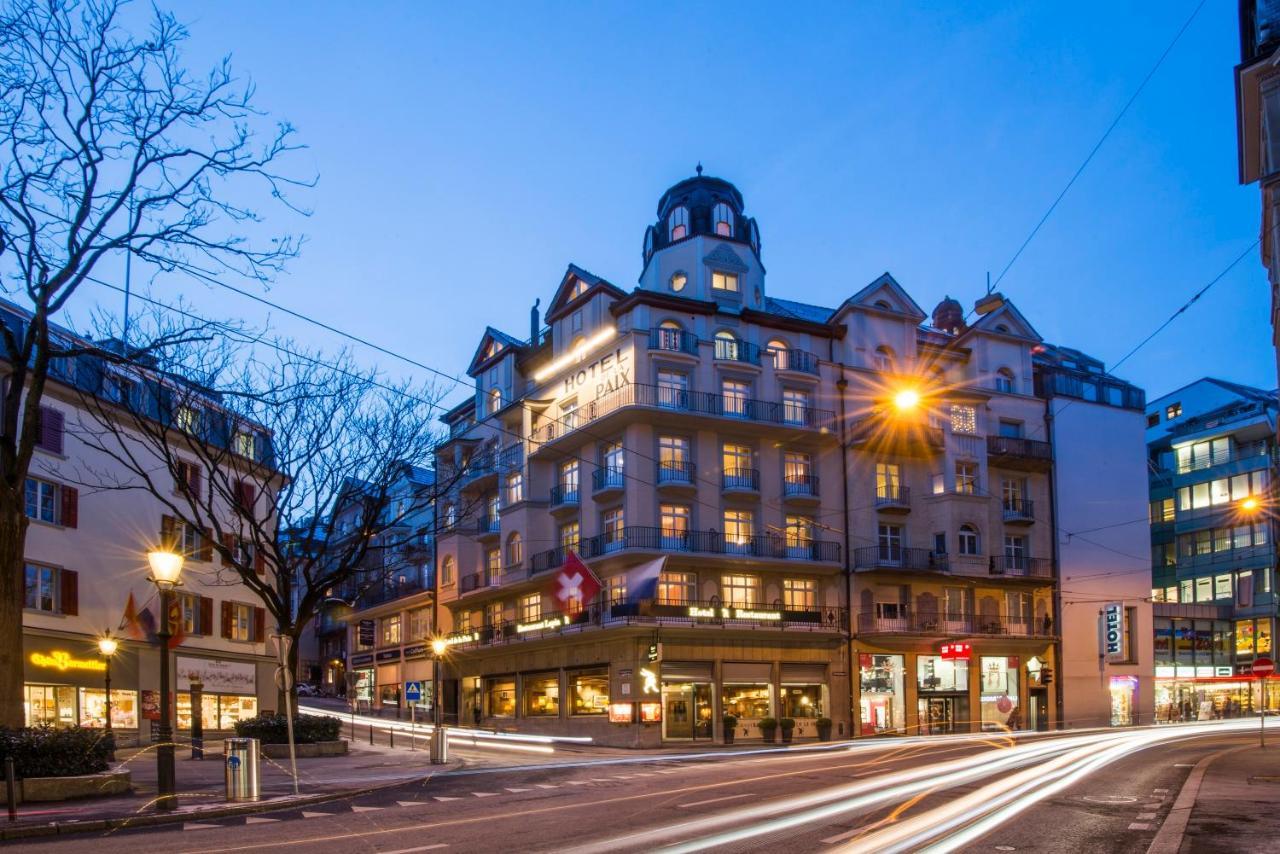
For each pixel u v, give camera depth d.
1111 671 53.56
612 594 44.84
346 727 50.50
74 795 18.27
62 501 33.84
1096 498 54.97
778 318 48.59
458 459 55.47
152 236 19.84
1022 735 43.75
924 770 23.16
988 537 50.12
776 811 15.68
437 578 59.59
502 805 17.66
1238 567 61.91
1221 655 60.66
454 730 47.94
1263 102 23.72
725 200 50.56
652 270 49.69
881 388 49.78
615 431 45.72
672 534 44.38
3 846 13.52
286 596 30.73
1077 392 55.97
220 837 14.01
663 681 42.62
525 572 50.03
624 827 14.17
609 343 46.31
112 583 35.72
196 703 30.70
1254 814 14.09
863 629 47.06
